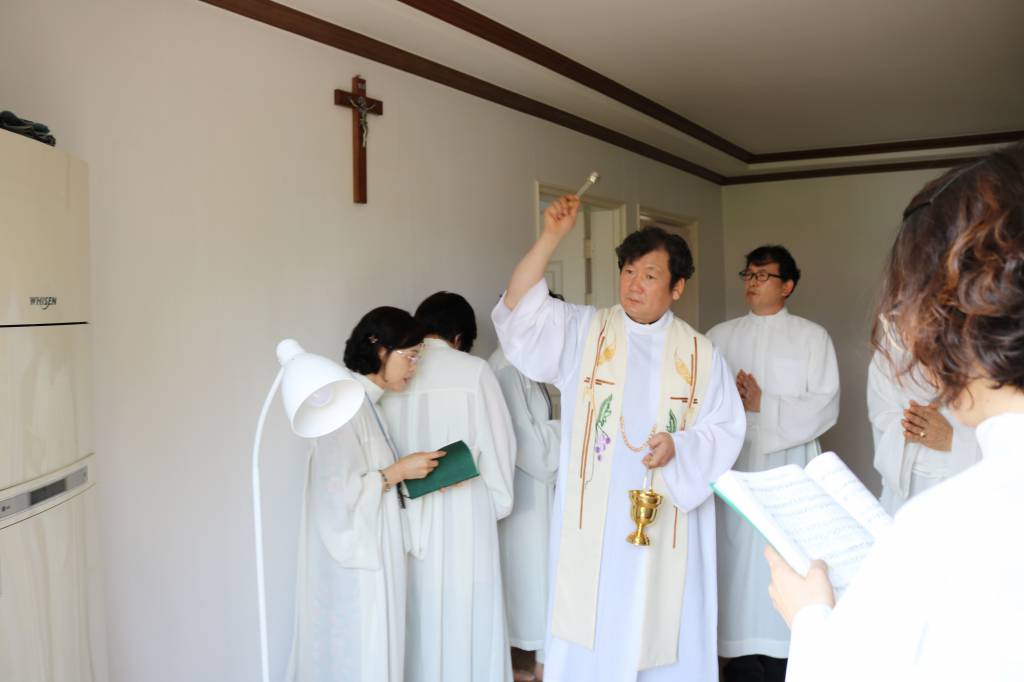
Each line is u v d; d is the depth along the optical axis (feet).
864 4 9.14
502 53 9.64
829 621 2.21
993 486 1.96
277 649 7.80
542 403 9.37
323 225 8.28
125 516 6.42
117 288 6.35
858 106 13.75
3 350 4.30
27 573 4.46
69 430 4.92
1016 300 1.91
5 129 4.55
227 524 7.27
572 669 7.14
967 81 12.30
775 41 10.35
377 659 6.69
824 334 9.78
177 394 6.81
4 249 4.31
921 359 2.16
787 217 19.15
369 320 7.01
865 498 3.39
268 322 7.65
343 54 8.56
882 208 18.10
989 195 2.00
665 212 16.58
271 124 7.70
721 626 9.42
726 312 19.95
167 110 6.73
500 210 11.18
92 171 6.17
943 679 1.90
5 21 5.61
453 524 7.54
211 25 7.13
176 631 6.85
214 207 7.13
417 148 9.64
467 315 8.36
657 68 11.39
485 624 7.64
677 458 7.00
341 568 6.77
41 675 4.56
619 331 7.42
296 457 7.93
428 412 7.74
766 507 3.08
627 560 7.05
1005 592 1.86
